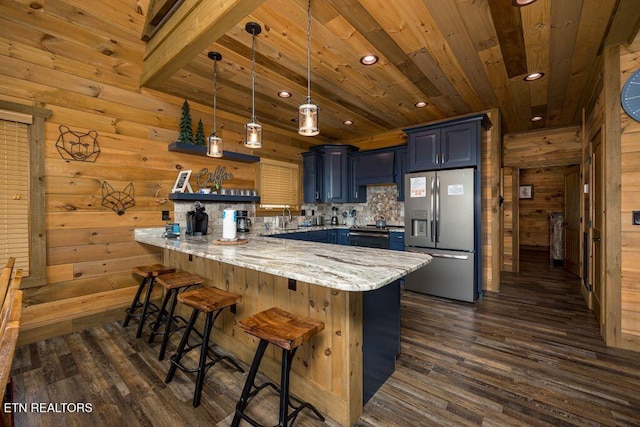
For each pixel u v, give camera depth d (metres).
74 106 2.64
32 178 2.41
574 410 1.65
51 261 2.54
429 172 3.72
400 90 3.24
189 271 2.78
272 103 3.63
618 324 2.36
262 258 1.76
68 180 2.62
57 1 2.47
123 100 2.95
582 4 1.88
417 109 3.84
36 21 2.42
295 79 2.97
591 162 3.21
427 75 2.88
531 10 1.95
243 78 2.95
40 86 2.46
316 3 1.90
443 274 3.61
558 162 4.65
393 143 4.91
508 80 2.99
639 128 2.28
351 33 2.21
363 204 5.36
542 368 2.07
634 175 2.30
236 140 4.06
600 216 2.74
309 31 2.13
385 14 2.00
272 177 4.57
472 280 3.42
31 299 2.46
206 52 2.50
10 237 2.32
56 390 1.84
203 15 2.02
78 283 2.69
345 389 1.56
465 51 2.45
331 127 4.70
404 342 2.46
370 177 4.84
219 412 1.66
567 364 2.12
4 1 2.29
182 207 3.44
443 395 1.79
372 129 4.81
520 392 1.81
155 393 1.81
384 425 1.56
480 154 3.48
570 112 3.95
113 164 2.90
